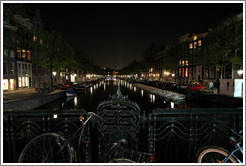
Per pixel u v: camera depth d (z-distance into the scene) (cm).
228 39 1652
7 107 955
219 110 240
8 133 255
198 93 1681
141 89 3325
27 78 2648
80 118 240
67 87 2441
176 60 3481
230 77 2303
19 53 2416
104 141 252
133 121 244
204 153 213
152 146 245
